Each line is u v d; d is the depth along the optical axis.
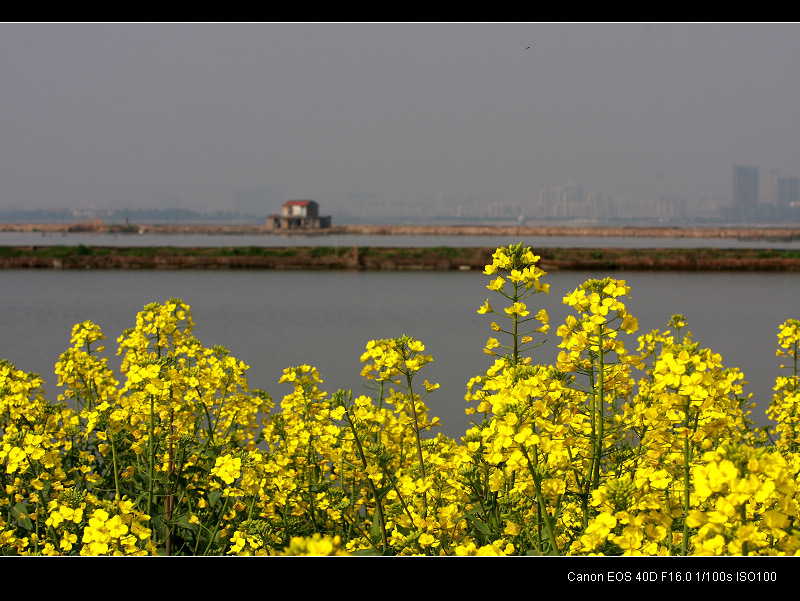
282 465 5.03
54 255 63.81
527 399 3.78
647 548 3.20
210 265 61.34
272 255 66.00
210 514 5.33
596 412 4.44
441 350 19.75
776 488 2.61
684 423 3.57
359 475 5.08
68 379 6.95
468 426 11.12
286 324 25.88
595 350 4.41
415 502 4.61
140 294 37.78
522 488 3.71
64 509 4.18
